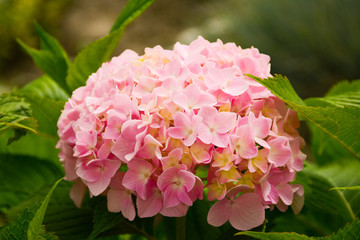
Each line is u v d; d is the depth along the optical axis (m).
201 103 0.54
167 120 0.54
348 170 0.71
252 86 0.56
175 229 0.69
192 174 0.52
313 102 0.64
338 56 2.37
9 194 0.71
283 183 0.55
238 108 0.55
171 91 0.55
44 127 0.69
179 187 0.53
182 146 0.53
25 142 0.73
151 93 0.54
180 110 0.54
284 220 0.74
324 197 0.69
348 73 2.37
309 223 0.74
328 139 0.73
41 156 0.74
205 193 0.67
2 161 0.72
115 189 0.56
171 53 0.58
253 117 0.54
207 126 0.53
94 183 0.55
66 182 0.64
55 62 0.74
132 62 0.59
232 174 0.53
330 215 0.73
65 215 0.62
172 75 0.56
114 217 0.57
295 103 0.54
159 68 0.56
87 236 0.62
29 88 0.79
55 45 0.73
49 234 0.52
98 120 0.55
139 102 0.55
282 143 0.54
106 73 0.58
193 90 0.54
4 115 0.59
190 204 0.52
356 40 2.38
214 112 0.53
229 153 0.53
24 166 0.72
